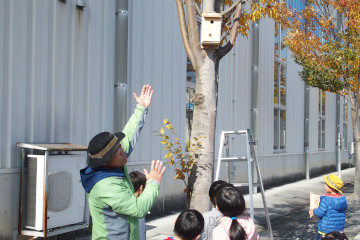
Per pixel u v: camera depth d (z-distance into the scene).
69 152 6.75
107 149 2.50
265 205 5.85
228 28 5.82
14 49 5.92
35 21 6.27
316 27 13.98
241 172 12.96
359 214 10.26
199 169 4.40
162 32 9.38
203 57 4.48
